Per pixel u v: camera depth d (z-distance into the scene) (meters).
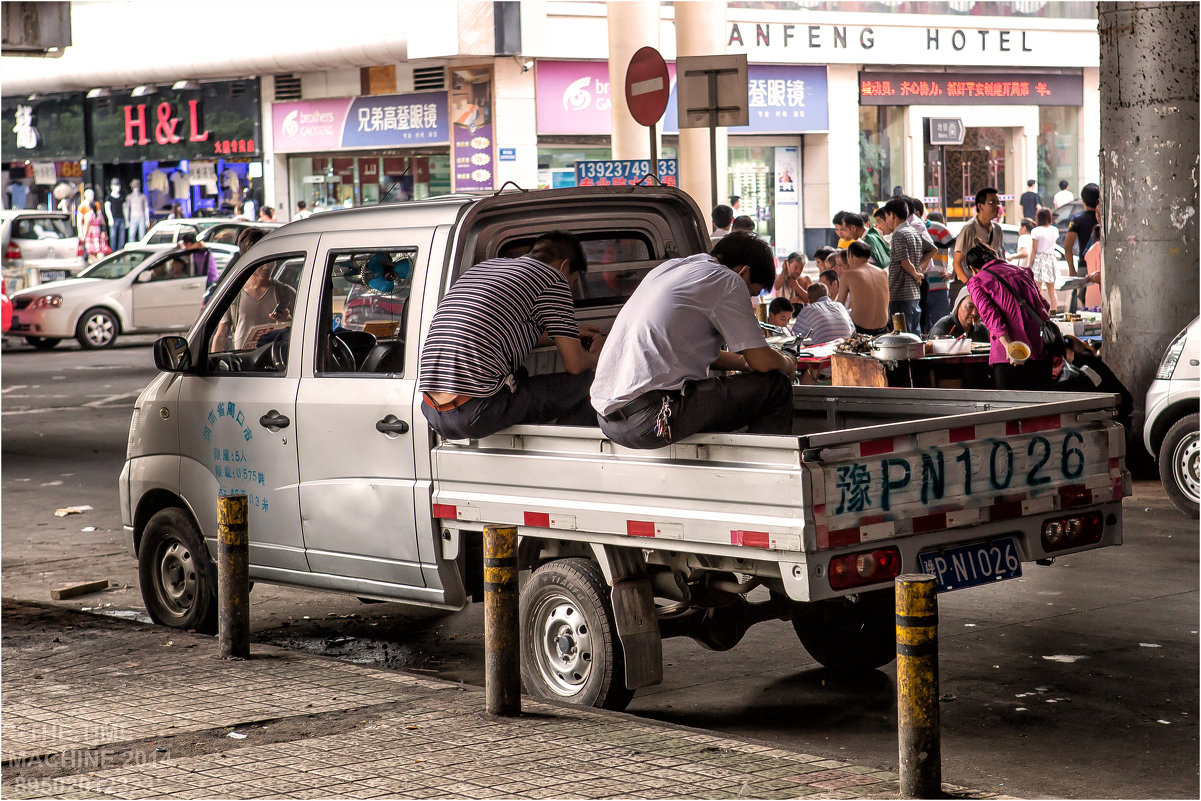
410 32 29.45
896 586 5.46
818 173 33.41
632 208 8.20
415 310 7.41
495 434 6.99
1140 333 13.57
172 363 8.55
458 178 30.67
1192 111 13.40
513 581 6.53
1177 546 10.36
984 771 6.08
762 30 31.80
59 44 16.47
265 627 9.18
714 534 6.14
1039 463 6.66
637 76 13.53
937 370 11.94
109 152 39.34
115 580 10.51
